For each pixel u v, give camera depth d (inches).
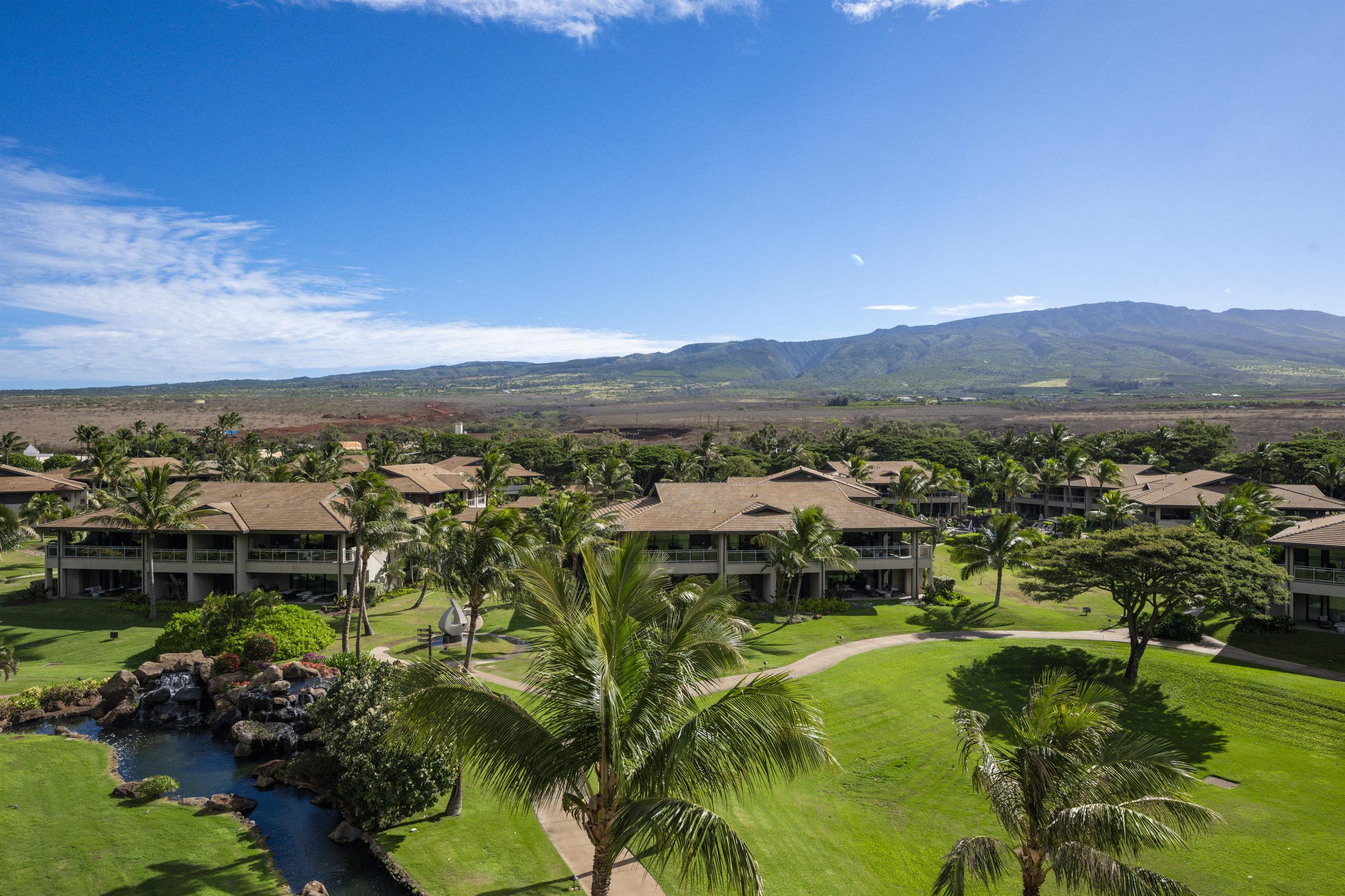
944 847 999.6
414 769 967.0
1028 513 4325.8
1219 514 2234.3
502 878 861.8
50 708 1433.3
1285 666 1632.6
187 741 1346.0
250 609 1726.1
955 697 1510.8
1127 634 1910.7
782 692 537.6
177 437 5551.2
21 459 4360.2
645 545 598.5
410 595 2421.3
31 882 811.4
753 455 5216.5
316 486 2464.3
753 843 969.5
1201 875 927.0
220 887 832.9
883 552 2309.3
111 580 2316.7
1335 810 1080.2
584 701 528.1
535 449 5275.6
